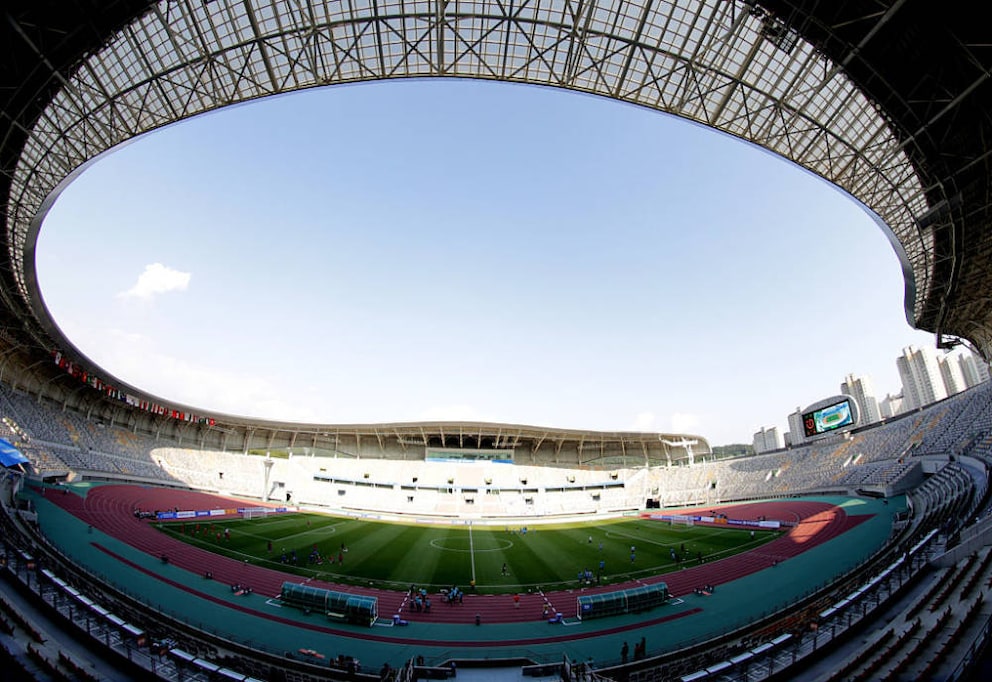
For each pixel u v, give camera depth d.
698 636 26.62
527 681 19.06
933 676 14.65
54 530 38.12
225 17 27.28
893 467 63.38
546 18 28.12
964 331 63.06
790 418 129.88
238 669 19.05
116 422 87.31
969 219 34.84
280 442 109.38
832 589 30.44
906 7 20.89
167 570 34.53
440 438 109.75
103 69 27.94
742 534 55.12
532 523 75.94
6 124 27.56
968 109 25.62
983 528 26.36
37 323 56.59
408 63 30.61
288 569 38.31
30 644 16.25
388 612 30.58
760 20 26.25
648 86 30.80
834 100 30.25
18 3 21.28
